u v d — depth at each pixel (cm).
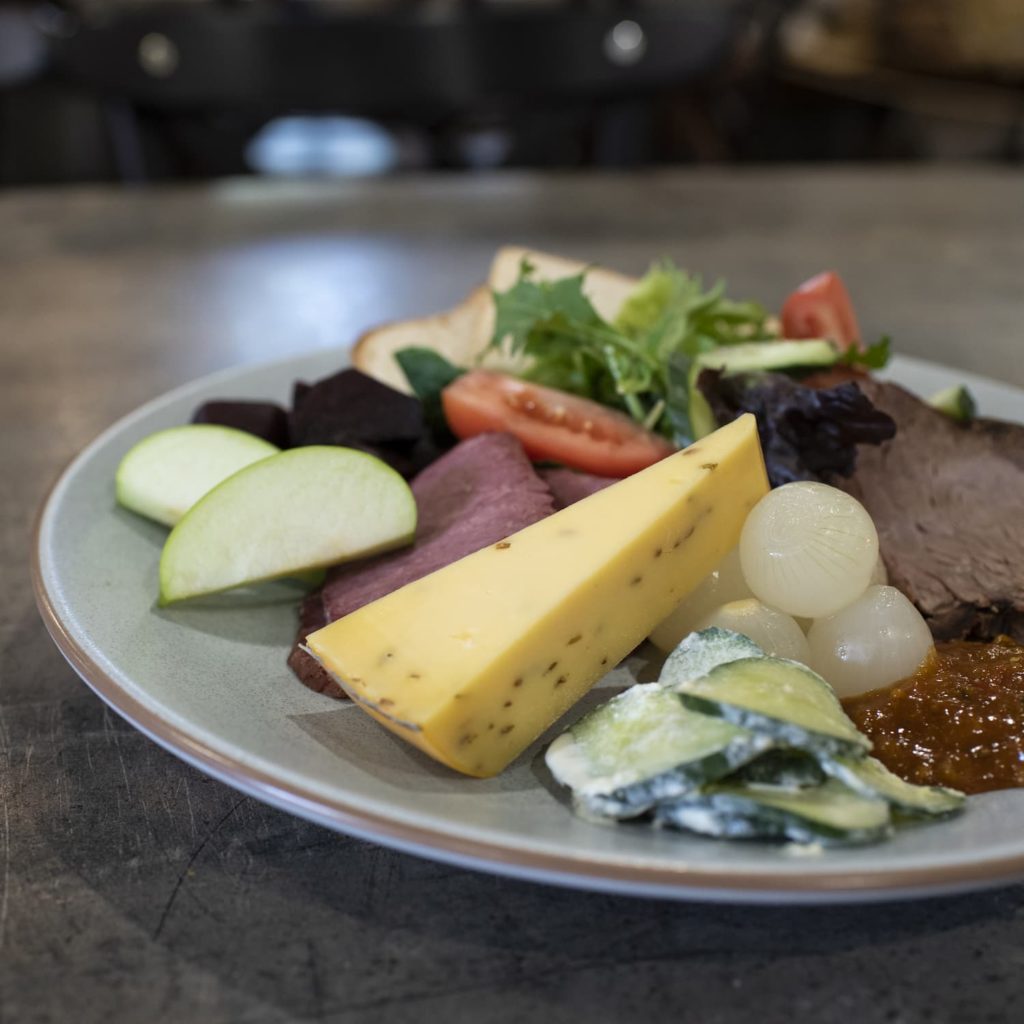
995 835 24
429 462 39
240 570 32
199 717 26
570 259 71
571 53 88
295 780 24
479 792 26
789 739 24
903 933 25
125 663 28
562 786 26
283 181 88
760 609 30
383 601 28
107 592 31
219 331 59
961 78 120
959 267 71
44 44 96
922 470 37
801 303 43
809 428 34
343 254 73
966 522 36
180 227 78
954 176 92
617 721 26
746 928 25
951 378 45
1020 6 113
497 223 79
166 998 23
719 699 25
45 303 63
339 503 33
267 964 24
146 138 95
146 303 64
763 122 136
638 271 69
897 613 30
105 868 26
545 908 25
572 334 41
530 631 26
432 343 45
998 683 29
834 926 25
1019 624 33
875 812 24
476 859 23
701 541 30
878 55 123
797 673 26
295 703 29
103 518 35
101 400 50
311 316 62
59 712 31
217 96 87
